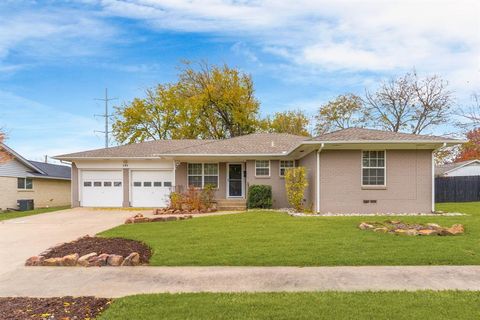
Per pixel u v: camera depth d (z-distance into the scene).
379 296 5.11
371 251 7.73
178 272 6.63
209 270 6.73
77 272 6.79
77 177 21.81
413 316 4.32
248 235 9.70
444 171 29.23
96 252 7.87
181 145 23.83
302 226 10.98
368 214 14.77
